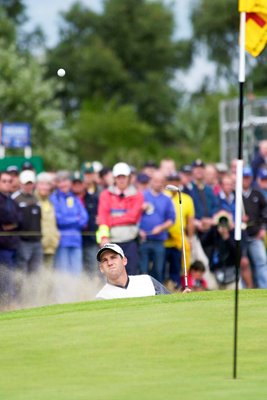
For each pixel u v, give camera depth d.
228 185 41.38
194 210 40.94
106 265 24.02
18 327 18.67
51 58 192.88
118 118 171.62
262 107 66.94
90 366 15.90
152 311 19.59
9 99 119.50
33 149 121.19
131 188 36.25
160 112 198.00
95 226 38.69
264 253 40.84
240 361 16.00
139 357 16.34
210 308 19.75
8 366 16.00
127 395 14.06
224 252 39.75
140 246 38.66
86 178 41.03
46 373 15.56
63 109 194.00
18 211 36.28
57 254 37.12
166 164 46.31
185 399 13.73
